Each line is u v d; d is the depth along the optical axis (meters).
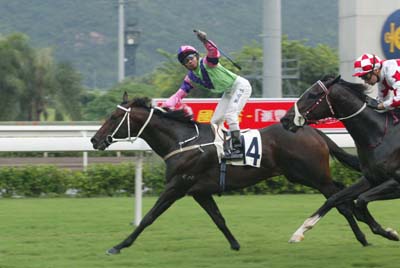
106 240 9.98
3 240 9.97
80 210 12.65
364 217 8.93
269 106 14.95
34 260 8.67
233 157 9.28
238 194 14.91
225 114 9.49
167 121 9.34
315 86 8.59
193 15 108.69
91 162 17.89
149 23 102.75
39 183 14.70
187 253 9.10
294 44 35.56
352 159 9.60
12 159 18.61
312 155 9.43
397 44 16.72
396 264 8.37
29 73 37.44
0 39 38.38
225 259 8.73
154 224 11.25
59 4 113.00
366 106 8.49
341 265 8.37
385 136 8.43
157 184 14.88
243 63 33.88
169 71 41.28
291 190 15.05
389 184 8.38
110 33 106.56
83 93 43.25
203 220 11.59
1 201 13.91
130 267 8.30
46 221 11.50
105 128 9.38
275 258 8.79
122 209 12.77
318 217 8.86
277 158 9.48
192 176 9.25
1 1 113.06
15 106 37.06
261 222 11.39
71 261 8.61
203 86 9.69
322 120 8.99
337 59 35.59
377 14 16.73
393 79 8.40
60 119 38.56
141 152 11.16
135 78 50.41
